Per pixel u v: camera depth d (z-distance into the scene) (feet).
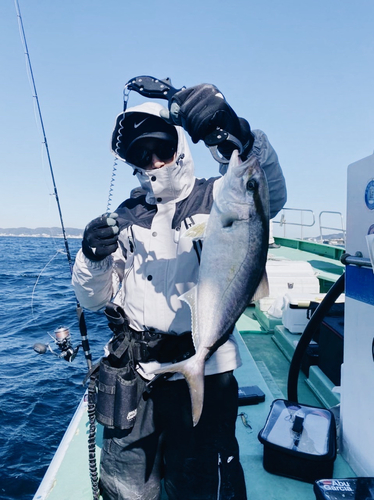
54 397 23.29
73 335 37.58
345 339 7.64
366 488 6.04
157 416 6.41
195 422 5.09
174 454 6.34
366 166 6.66
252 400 9.94
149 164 6.63
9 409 21.75
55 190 8.94
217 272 5.51
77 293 7.06
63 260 119.65
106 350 6.64
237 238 5.48
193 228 5.86
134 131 6.70
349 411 7.49
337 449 7.90
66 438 8.66
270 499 6.75
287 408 8.50
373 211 6.50
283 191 6.98
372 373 6.66
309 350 12.50
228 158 6.19
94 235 6.12
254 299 5.63
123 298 6.91
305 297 15.07
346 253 7.41
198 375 5.30
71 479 7.27
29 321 43.47
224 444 6.21
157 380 6.18
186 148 6.50
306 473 7.07
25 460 17.31
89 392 6.57
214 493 6.08
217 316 5.48
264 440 7.41
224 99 5.28
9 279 83.30
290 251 34.94
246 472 7.43
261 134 6.48
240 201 5.43
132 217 6.91
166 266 6.33
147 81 5.90
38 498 6.77
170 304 6.23
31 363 29.14
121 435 6.47
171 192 6.57
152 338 6.32
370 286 6.68
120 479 6.50
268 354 14.74
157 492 6.70
